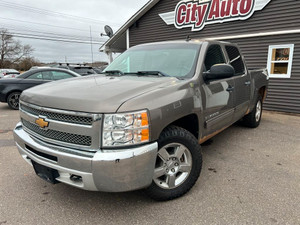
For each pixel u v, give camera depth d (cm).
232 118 386
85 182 205
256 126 551
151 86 243
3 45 5650
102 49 1381
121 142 200
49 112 226
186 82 268
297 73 729
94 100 207
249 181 303
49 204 258
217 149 415
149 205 254
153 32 1110
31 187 293
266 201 259
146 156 208
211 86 307
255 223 225
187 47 337
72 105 210
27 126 264
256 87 484
